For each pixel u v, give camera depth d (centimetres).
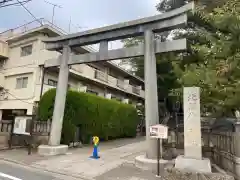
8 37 1711
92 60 966
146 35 847
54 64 1076
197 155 581
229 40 630
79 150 1106
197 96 616
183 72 802
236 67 580
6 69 1666
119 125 1750
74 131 1252
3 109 1605
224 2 758
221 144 718
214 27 752
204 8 802
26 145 1128
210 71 643
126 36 915
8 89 1622
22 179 573
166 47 812
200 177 526
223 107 685
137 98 2806
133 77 2677
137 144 1421
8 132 1095
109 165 768
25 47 1619
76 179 616
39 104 1235
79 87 1730
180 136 932
